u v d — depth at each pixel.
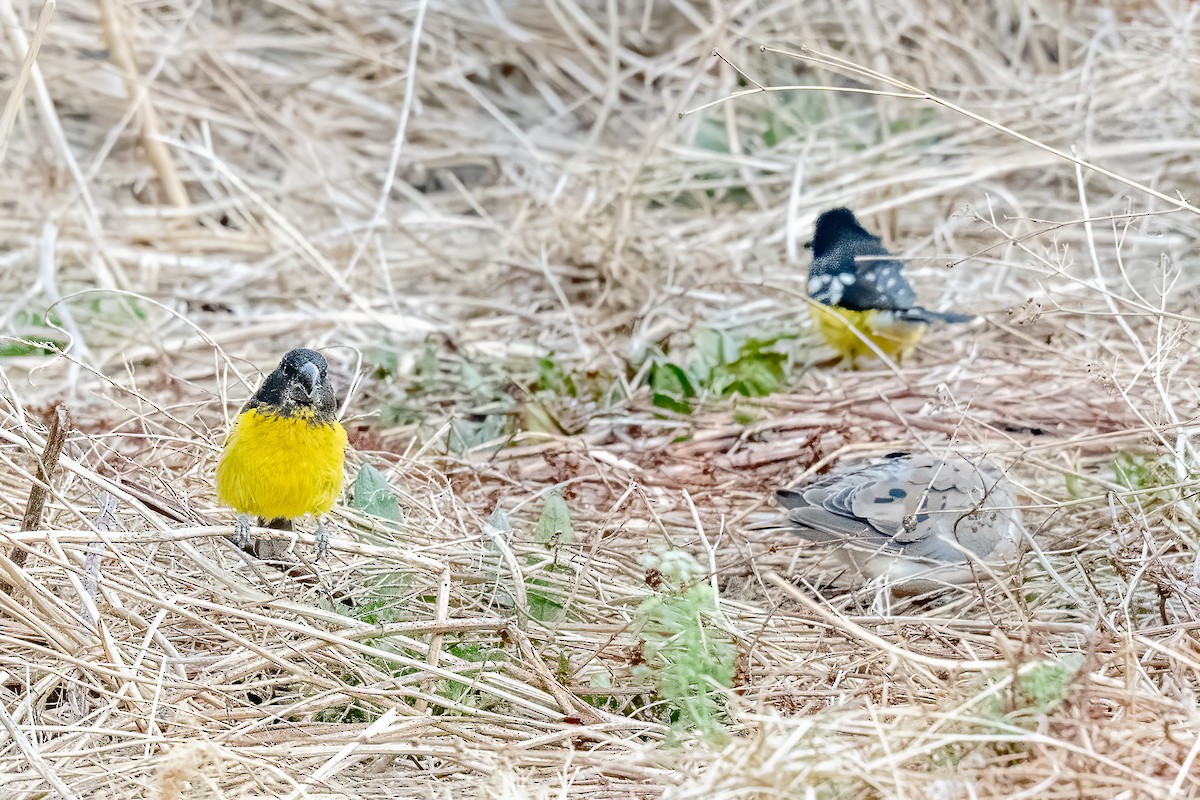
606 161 19.69
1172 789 6.23
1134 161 18.17
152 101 19.44
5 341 14.36
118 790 7.09
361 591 9.12
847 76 19.81
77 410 12.86
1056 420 12.28
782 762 6.48
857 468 10.74
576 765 7.31
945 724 6.97
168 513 8.72
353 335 15.12
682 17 22.23
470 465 11.66
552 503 9.78
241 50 21.58
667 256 16.78
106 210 17.95
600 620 9.10
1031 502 11.05
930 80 19.45
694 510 9.56
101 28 19.42
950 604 9.73
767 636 8.92
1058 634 8.89
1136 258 15.95
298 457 8.67
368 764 7.71
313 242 17.25
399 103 21.39
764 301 15.92
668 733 7.53
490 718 7.91
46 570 8.75
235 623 8.87
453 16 22.36
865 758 6.79
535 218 17.80
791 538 10.77
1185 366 12.65
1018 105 18.55
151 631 7.91
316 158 18.78
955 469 10.25
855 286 14.30
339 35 21.50
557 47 22.27
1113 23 20.02
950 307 15.51
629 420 13.24
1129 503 10.09
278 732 7.66
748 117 20.78
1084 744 6.62
